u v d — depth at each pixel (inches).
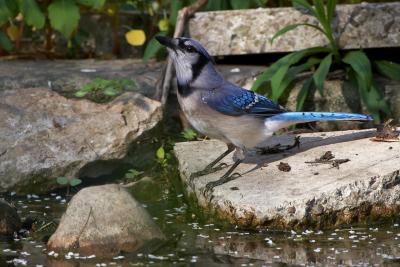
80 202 384.8
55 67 586.6
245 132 424.5
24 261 364.2
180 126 540.7
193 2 574.6
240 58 581.6
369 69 508.7
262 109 426.0
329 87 526.6
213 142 493.4
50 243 379.9
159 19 622.2
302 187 406.0
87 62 609.6
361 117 435.2
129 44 642.2
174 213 434.0
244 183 419.8
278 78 508.4
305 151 458.9
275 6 621.3
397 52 562.3
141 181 482.6
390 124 497.7
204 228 404.8
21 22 615.8
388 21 529.7
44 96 516.1
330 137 480.7
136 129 500.1
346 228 397.4
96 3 559.8
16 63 601.0
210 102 421.1
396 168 413.4
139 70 576.1
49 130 491.2
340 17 531.5
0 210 404.5
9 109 501.0
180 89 430.3
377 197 402.6
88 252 372.5
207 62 426.6
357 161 432.1
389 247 370.6
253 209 394.6
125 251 373.4
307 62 529.7
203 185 426.9
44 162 475.5
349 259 356.2
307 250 368.8
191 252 370.6
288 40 537.6
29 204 456.4
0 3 555.2
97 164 487.2
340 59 534.6
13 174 470.0
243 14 542.6
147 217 389.4
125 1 614.9
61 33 611.8
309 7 519.5
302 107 524.4
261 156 458.3
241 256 363.6
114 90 526.0
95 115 505.0
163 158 497.7
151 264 355.9
